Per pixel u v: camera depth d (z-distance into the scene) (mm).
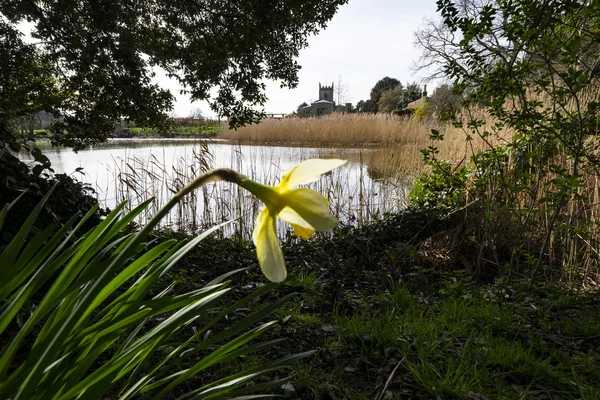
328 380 2117
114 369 911
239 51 5395
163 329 908
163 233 4812
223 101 5660
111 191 8094
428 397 1979
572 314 3029
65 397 870
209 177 700
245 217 5820
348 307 3180
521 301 3355
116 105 4848
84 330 843
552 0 2961
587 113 3068
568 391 2033
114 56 4469
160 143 23438
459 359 2254
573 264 3785
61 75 4957
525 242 4516
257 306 3059
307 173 675
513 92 3334
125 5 4500
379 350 2441
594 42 3240
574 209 3959
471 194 4551
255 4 5031
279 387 2033
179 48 5242
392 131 17953
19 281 918
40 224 2943
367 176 9562
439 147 8648
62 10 4215
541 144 3701
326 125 20516
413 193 6117
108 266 724
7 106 4820
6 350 821
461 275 4039
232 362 2271
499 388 2012
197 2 5160
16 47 4270
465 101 3975
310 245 4746
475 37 3264
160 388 1972
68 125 5102
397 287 3404
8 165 2875
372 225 5352
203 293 991
